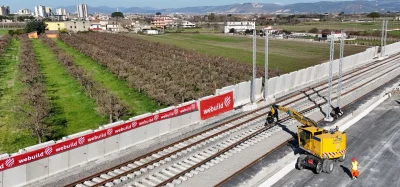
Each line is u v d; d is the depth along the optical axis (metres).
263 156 21.56
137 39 119.81
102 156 21.67
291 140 24.19
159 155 21.52
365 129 27.05
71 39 105.81
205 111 28.77
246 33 163.38
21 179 18.16
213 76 49.50
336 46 101.38
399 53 67.81
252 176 19.14
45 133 30.20
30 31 134.38
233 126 26.53
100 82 49.56
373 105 32.88
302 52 91.44
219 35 156.50
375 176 19.81
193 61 63.59
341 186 18.89
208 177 19.03
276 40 127.62
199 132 25.12
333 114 29.39
